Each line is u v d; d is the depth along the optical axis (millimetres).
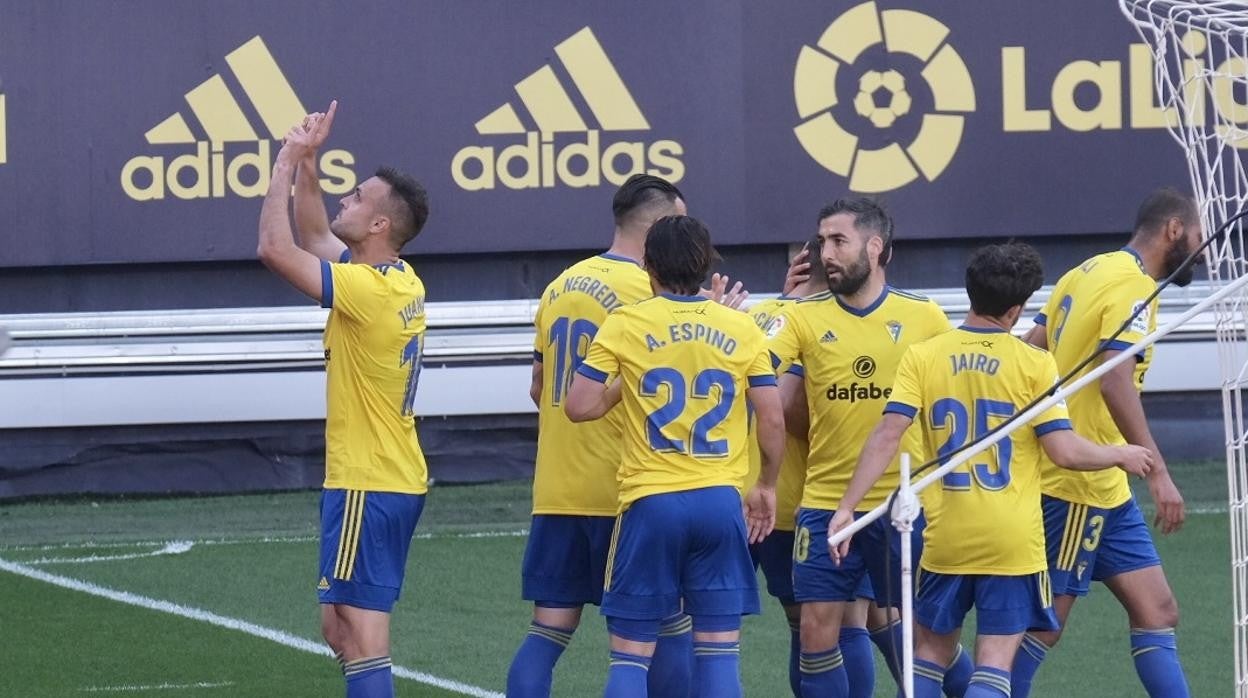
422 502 16828
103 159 32875
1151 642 17297
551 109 33812
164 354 33406
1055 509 17250
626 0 33750
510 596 25891
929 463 14766
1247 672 14453
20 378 32938
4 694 19969
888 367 16812
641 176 17625
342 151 33375
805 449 18484
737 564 15727
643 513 15461
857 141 34406
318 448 34250
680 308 15625
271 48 33125
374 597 16281
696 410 15461
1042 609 15523
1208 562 27547
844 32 34281
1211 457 34969
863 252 16719
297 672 21188
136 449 33562
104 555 28891
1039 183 34812
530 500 33188
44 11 32500
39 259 32781
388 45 33344
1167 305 34438
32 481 33281
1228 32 15141
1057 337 17750
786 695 20391
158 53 32875
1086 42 34719
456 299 34250
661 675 17609
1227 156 32125
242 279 33781
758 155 34188
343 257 18219
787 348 17266
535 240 33906
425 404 33906
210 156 33156
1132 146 34906
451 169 33625
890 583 16219
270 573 27500
